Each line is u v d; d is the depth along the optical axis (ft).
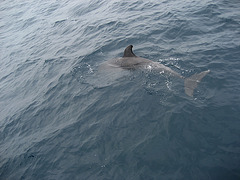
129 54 32.17
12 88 40.45
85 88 31.04
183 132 20.85
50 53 48.29
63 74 36.96
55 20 70.54
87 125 24.91
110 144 21.75
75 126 25.39
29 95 35.83
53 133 25.63
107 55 38.22
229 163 17.28
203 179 16.63
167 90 25.72
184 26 40.24
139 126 22.67
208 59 30.27
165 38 38.52
